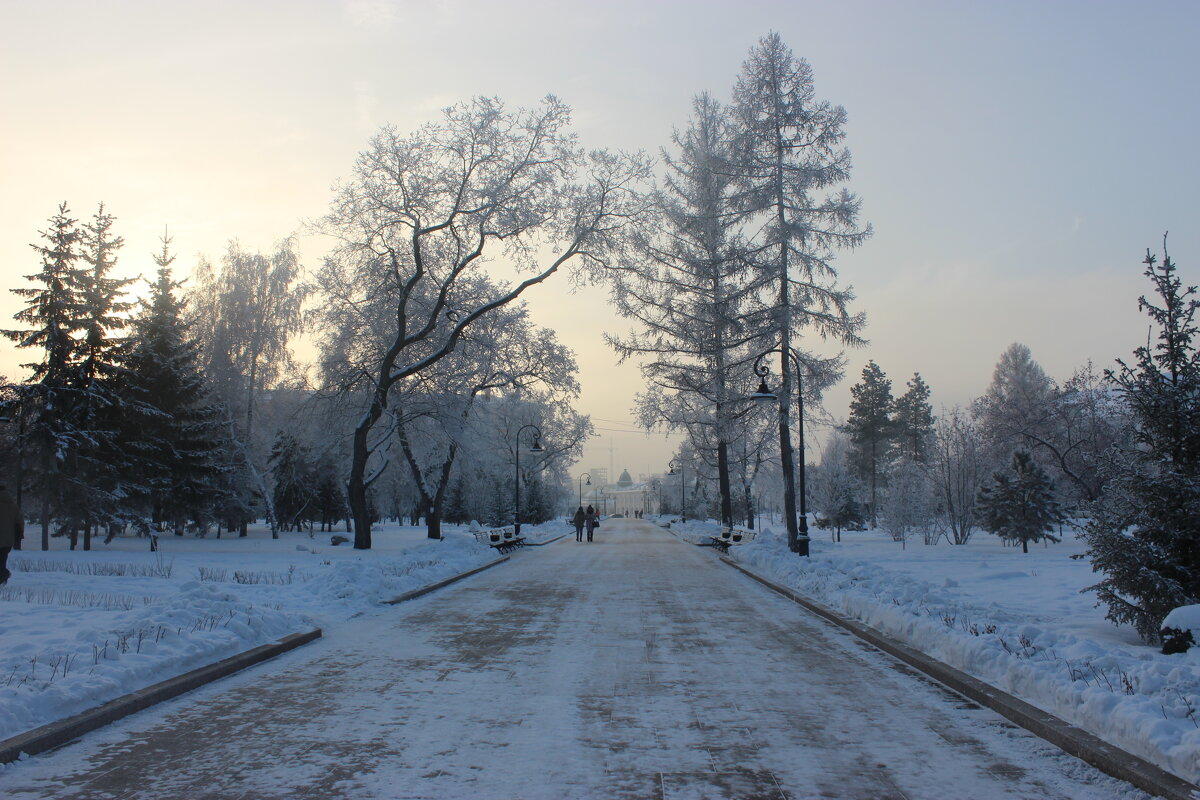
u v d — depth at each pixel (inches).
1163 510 369.1
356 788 180.4
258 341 1418.6
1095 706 217.3
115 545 1252.5
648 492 6264.8
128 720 241.3
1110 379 396.8
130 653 289.1
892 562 888.9
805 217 1016.9
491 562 947.3
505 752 208.8
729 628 436.8
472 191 1054.4
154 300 1322.6
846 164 1011.9
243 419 1475.1
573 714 249.3
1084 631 395.2
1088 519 397.4
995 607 436.5
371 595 541.3
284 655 352.8
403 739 221.3
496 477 2277.3
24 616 371.9
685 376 1154.0
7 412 1076.5
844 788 181.2
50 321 1093.1
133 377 1229.1
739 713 251.0
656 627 439.5
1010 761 202.4
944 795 177.0
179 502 1299.2
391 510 2536.9
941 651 328.2
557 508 3983.8
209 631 343.0
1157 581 349.7
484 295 1270.9
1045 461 1715.1
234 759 202.5
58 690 235.5
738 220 1074.1
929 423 3161.9
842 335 987.9
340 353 1160.8
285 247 1459.2
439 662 336.5
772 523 2997.0
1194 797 162.9
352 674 311.4
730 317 1029.8
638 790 179.3
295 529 2059.5
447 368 1227.9
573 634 413.7
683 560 1030.4
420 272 1058.1
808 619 474.6
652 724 237.5
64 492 1079.6
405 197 1027.3
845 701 267.3
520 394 1349.7
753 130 1027.3
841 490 1745.8
